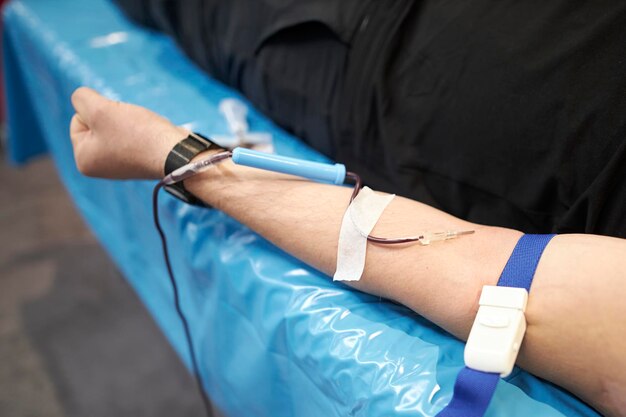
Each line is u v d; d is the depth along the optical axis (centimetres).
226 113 103
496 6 73
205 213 85
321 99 89
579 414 55
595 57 63
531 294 55
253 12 98
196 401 130
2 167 213
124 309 153
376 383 58
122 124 80
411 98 77
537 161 67
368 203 68
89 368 138
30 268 167
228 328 83
